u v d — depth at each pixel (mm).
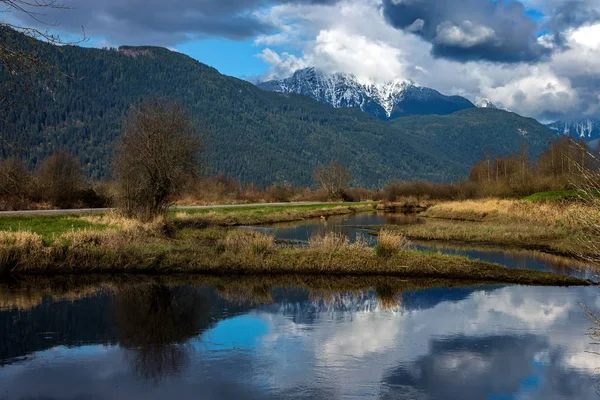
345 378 10234
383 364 11008
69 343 12305
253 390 9586
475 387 9867
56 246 20781
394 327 13773
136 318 14430
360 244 24312
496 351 11898
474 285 19406
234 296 17266
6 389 9586
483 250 28781
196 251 22359
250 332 13258
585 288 19000
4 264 19516
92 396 9305
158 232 27219
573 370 10781
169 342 12391
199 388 9711
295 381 10039
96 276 19906
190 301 16484
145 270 20688
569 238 29047
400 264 21250
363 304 16359
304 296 17359
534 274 20703
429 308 15836
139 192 30188
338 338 12805
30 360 11148
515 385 9984
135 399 9156
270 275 20625
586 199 9016
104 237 22641
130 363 10984
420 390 9695
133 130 30500
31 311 15016
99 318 14445
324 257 21688
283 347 12055
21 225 27688
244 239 23672
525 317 14781
